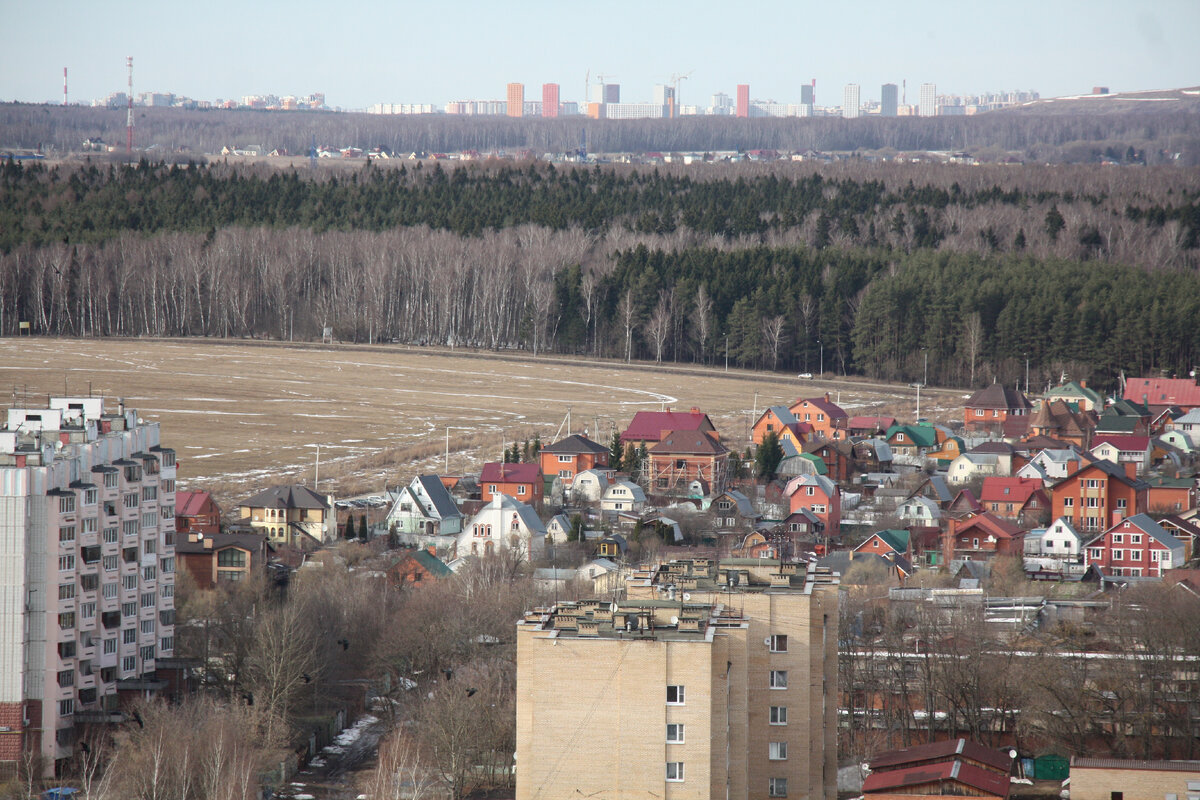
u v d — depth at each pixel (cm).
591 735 11062
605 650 11044
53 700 17000
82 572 17425
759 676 12700
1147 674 17050
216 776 14062
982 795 13412
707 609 11812
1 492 16688
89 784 15412
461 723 15775
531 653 11206
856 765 16375
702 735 10981
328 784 16488
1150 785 13825
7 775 16388
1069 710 16738
